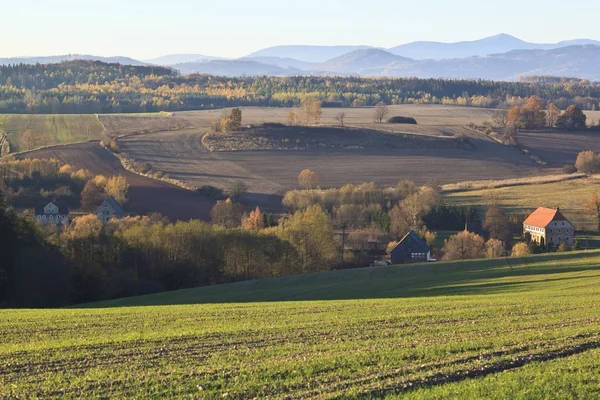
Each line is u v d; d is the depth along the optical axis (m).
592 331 38.84
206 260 102.00
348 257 117.69
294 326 44.62
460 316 47.94
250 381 30.03
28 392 29.20
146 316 52.44
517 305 54.12
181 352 36.66
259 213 131.75
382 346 36.62
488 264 94.00
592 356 32.78
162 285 94.75
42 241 87.06
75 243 93.94
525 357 33.09
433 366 31.80
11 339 42.50
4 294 75.88
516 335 38.75
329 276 91.50
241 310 55.53
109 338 41.03
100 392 29.12
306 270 110.94
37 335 43.81
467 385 28.64
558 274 81.38
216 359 34.62
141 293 89.94
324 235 114.12
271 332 42.38
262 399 27.59
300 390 28.73
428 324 44.72
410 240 119.94
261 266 104.12
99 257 96.00
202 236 102.00
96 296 84.62
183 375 31.23
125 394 28.75
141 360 34.75
